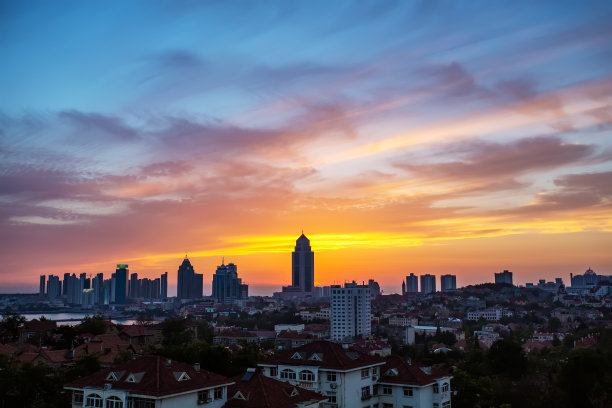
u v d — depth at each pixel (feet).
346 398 331.98
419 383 344.90
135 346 597.52
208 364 447.01
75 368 423.64
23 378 375.25
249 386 288.92
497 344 600.80
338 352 350.64
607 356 501.56
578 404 431.43
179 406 265.34
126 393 262.67
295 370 346.54
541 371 584.40
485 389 467.11
